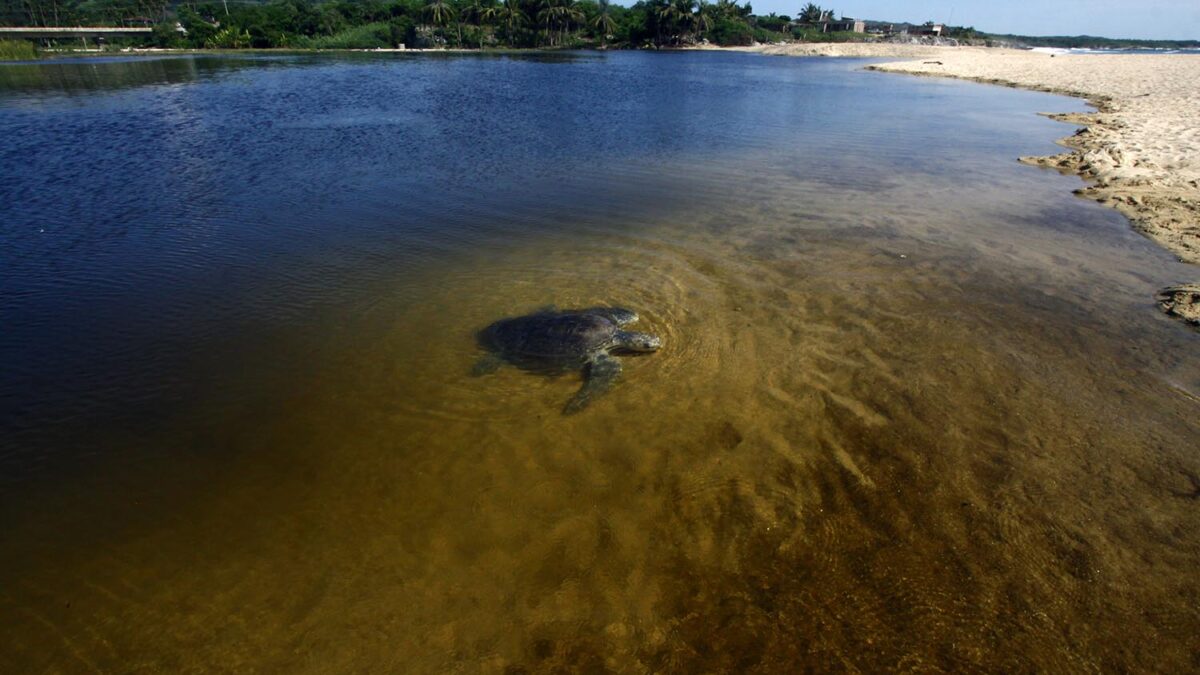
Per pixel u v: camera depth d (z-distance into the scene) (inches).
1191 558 192.7
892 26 5575.8
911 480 229.5
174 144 805.2
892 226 509.4
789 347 325.7
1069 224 510.3
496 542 209.5
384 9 3425.2
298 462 251.9
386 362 321.7
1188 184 593.9
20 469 248.5
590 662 167.6
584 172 690.8
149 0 3752.5
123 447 261.4
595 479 237.5
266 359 324.5
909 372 298.4
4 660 174.7
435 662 169.0
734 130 974.4
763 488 229.5
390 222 520.1
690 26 3698.3
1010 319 347.9
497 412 281.1
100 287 400.5
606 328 325.4
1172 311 351.9
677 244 470.9
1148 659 163.8
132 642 178.9
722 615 180.4
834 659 166.4
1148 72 1729.8
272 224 514.0
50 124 929.5
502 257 450.0
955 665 163.9
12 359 321.1
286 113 1070.4
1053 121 1035.3
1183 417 260.7
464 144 834.8
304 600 189.9
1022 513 211.9
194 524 221.6
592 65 2452.0
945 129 976.9
